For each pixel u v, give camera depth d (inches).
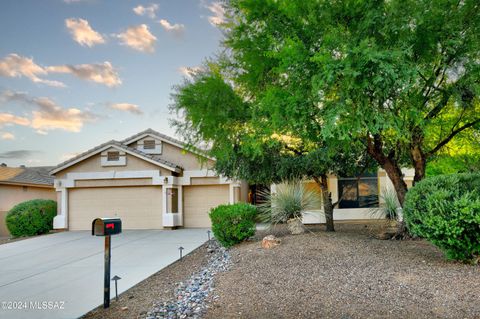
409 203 252.8
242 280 237.0
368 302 185.8
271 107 295.4
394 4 274.5
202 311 190.5
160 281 279.0
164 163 682.2
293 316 174.2
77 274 318.3
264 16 328.2
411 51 287.4
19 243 558.9
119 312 203.0
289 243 335.9
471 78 301.0
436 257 265.6
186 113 373.4
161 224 688.4
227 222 387.9
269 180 481.7
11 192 796.6
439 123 355.3
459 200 224.5
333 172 483.2
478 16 299.4
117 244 502.0
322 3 297.9
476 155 484.1
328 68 256.8
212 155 418.6
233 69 377.4
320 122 307.0
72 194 714.8
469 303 176.1
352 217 681.0
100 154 706.8
